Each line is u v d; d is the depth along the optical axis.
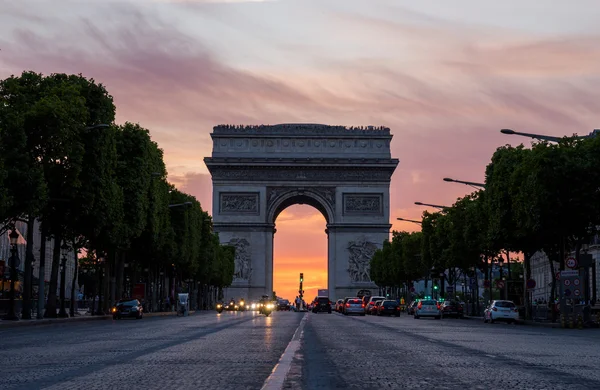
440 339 50.62
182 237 158.50
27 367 28.20
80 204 93.31
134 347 40.44
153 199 125.75
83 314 129.50
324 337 52.12
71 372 26.11
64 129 84.31
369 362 30.45
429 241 164.88
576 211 89.06
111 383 22.62
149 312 153.00
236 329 67.44
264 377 24.48
